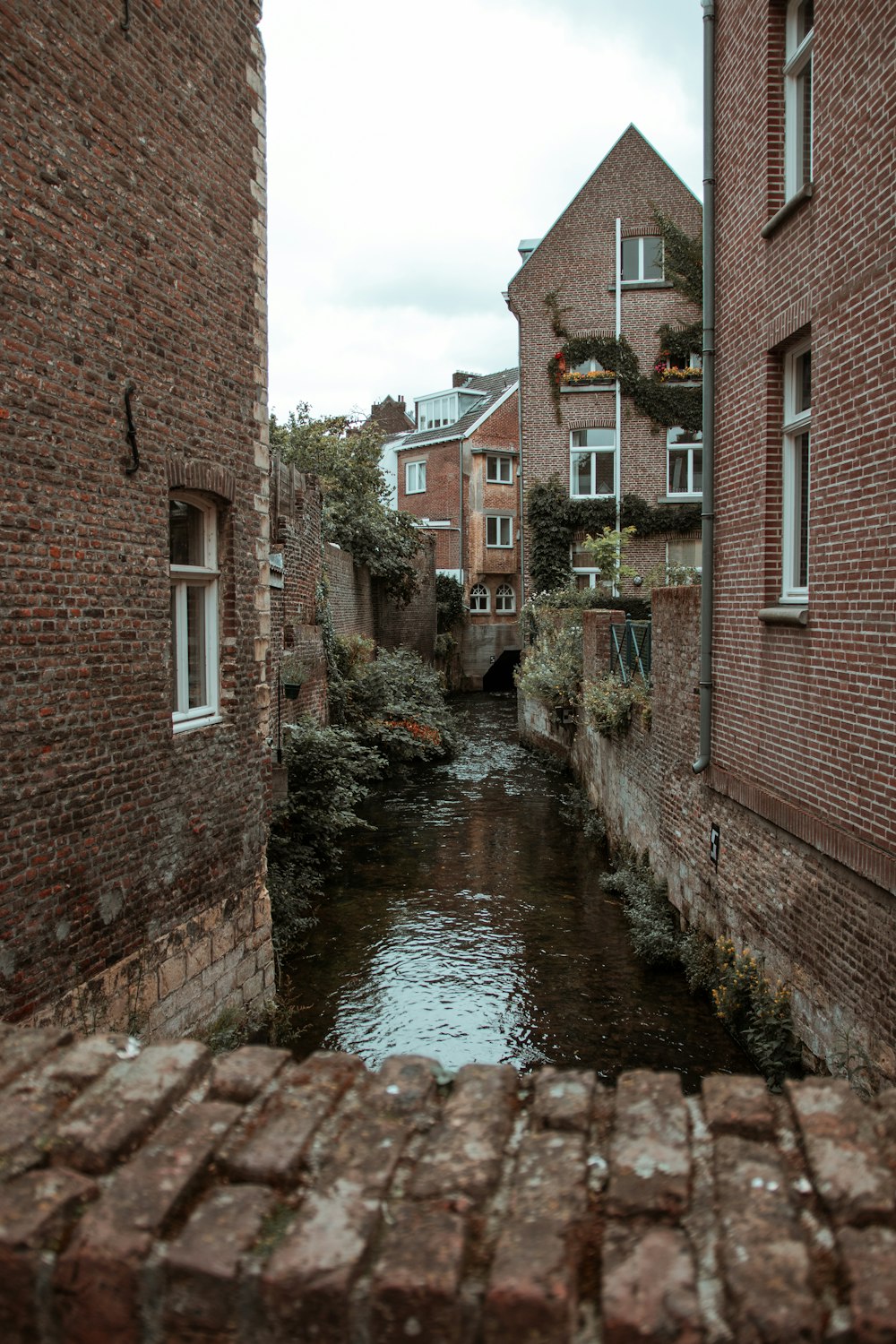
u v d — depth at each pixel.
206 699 7.47
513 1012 8.57
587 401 25.69
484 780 19.62
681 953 9.46
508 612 40.91
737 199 8.52
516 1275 1.61
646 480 25.55
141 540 6.18
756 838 7.96
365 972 9.55
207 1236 1.73
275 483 11.96
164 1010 6.53
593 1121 2.14
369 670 23.03
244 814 7.77
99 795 5.78
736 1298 1.58
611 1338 1.57
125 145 5.90
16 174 4.97
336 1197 1.83
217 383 7.17
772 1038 7.27
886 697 5.77
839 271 6.43
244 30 7.43
